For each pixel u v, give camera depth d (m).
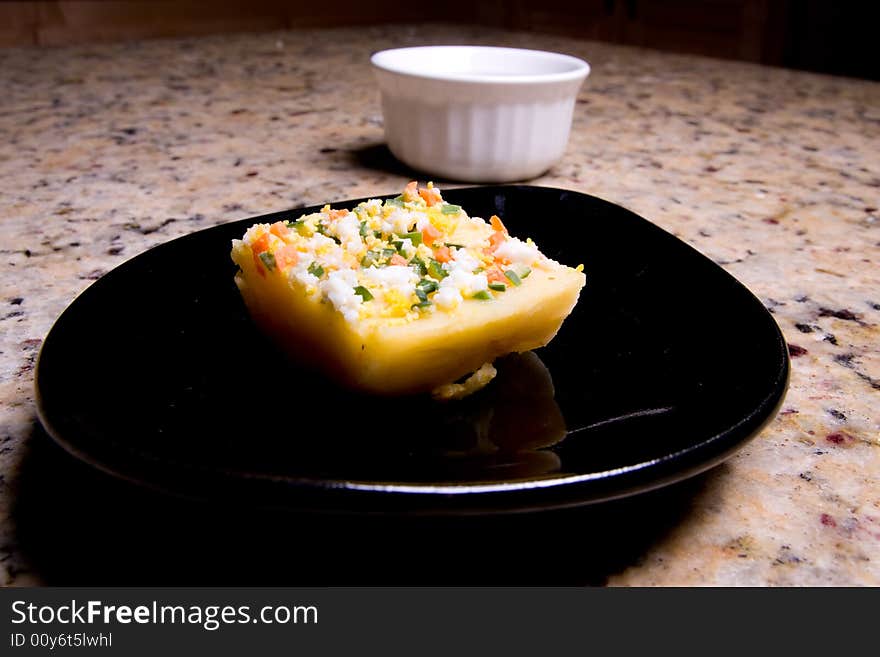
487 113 0.38
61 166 0.42
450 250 0.26
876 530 0.21
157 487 0.19
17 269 0.32
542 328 0.26
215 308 0.27
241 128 0.48
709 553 0.20
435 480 0.19
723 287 0.27
